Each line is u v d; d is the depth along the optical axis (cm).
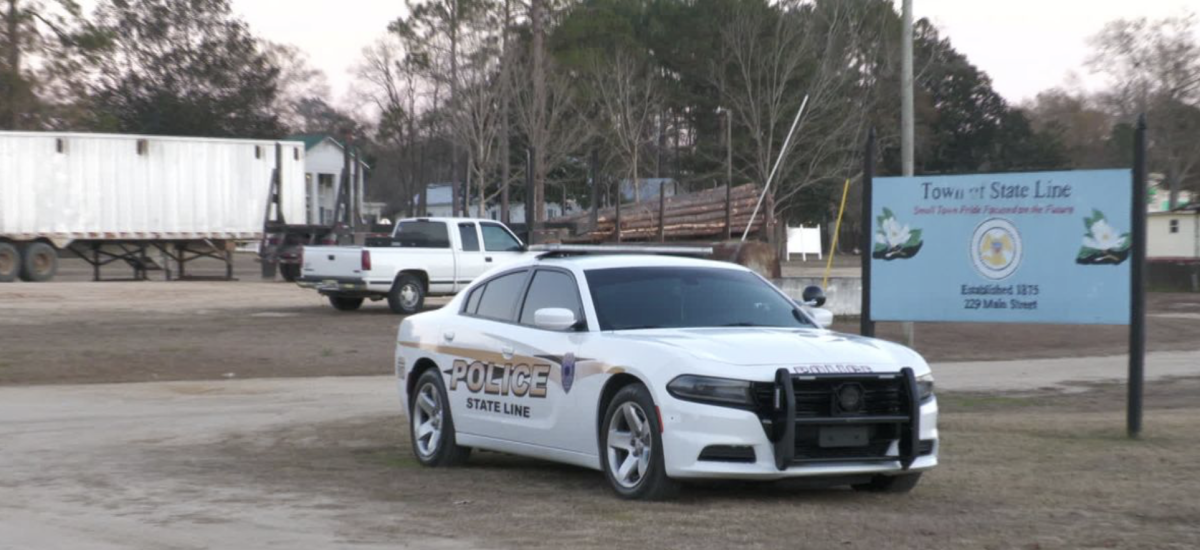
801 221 8750
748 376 897
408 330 1227
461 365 1134
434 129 7338
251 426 1485
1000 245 1431
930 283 1474
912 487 990
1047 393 1911
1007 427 1418
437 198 9331
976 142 9144
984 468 1120
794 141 7044
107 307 3416
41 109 6425
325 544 835
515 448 1077
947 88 9056
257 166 4941
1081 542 811
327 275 3244
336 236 4578
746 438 889
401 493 1025
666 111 7881
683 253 1173
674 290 1061
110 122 6812
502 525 884
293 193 5009
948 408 1689
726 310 1053
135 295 3888
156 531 884
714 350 924
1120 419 1507
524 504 962
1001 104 9212
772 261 3250
